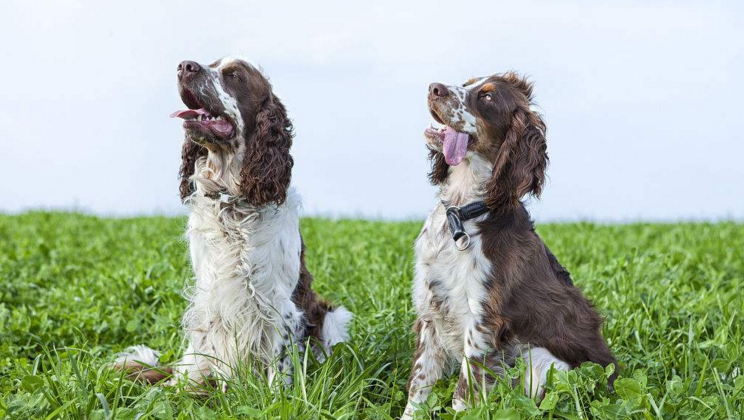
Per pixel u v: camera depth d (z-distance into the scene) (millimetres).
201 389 4816
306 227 13664
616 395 4453
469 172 4840
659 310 6418
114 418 3951
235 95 5109
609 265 7758
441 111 4727
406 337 5738
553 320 4676
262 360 5234
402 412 4961
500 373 4602
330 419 4070
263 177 5082
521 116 4820
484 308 4578
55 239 13070
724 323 5957
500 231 4672
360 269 8719
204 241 5223
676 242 11766
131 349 5965
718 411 4215
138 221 15875
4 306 7055
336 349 4957
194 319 5484
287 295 5188
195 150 5441
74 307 7348
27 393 4277
